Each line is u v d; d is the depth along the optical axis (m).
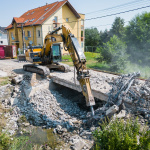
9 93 11.96
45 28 27.11
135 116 7.34
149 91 7.82
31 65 14.52
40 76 13.52
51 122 8.96
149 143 4.27
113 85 9.54
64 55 29.42
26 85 12.38
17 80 12.87
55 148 6.85
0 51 24.38
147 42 20.80
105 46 20.47
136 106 7.70
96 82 11.13
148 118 7.03
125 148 4.43
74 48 7.39
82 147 6.36
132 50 22.12
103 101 10.19
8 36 37.12
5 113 10.03
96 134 5.22
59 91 12.74
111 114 7.22
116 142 4.57
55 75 13.12
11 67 17.77
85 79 6.88
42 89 12.08
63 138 7.55
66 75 13.25
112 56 19.38
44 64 15.08
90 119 7.68
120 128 4.93
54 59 13.84
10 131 8.22
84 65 7.10
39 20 28.09
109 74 13.79
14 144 6.99
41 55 14.42
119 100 7.76
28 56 14.90
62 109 10.27
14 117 9.70
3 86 12.05
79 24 32.00
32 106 10.58
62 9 28.98
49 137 7.77
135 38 22.09
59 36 10.02
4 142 7.00
